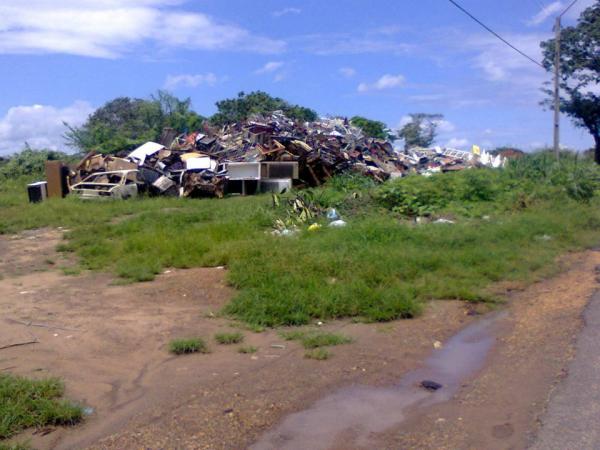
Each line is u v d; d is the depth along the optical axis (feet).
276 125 100.58
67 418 16.83
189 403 18.24
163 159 84.69
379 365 21.72
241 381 20.07
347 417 17.38
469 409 17.78
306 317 26.86
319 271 32.76
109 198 71.72
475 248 39.99
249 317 26.76
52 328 25.62
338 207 56.18
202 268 36.52
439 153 122.62
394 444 15.67
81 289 32.68
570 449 14.90
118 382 19.97
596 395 18.01
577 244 45.78
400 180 66.33
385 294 29.19
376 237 41.52
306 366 21.56
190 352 22.97
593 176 71.26
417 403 18.39
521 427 16.28
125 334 24.91
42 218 58.34
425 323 27.07
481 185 62.69
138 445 15.65
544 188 64.90
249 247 37.47
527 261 38.09
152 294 31.24
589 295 30.19
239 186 85.10
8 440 15.80
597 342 22.76
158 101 139.85
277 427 16.72
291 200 56.08
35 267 39.06
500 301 30.32
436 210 56.24
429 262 35.45
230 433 16.31
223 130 104.99
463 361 22.20
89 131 124.06
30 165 108.37
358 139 110.83
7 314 27.73
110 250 41.86
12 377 19.25
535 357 21.81
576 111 136.67
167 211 62.03
